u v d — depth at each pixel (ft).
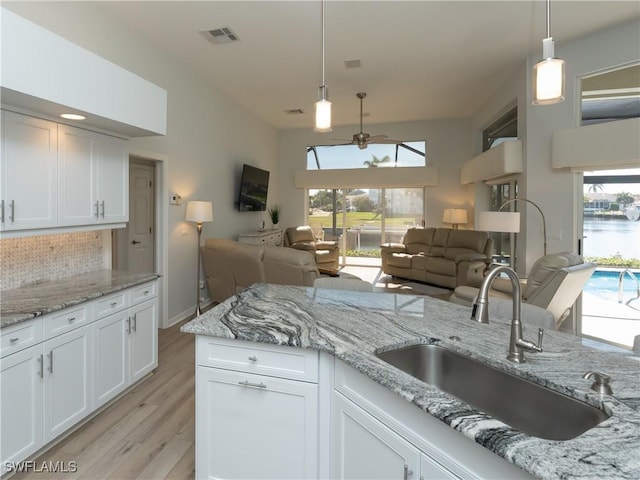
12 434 5.72
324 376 4.75
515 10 10.45
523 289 10.91
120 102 7.84
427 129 24.38
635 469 2.34
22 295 7.13
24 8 7.98
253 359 5.07
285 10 10.34
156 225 13.24
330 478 4.76
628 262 12.50
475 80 16.17
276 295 7.27
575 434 3.46
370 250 26.66
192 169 15.01
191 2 9.88
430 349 4.96
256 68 14.60
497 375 4.21
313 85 16.75
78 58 6.80
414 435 3.44
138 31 11.45
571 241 13.10
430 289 19.80
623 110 11.78
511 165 14.53
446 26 11.34
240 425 5.20
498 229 12.59
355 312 6.13
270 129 25.16
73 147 7.79
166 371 9.90
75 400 6.93
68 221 7.69
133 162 13.92
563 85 4.97
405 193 25.82
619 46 11.51
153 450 6.62
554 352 4.48
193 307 15.37
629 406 3.21
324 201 27.25
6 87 5.53
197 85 15.30
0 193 6.31
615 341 12.44
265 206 22.57
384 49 12.90
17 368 5.79
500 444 2.62
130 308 8.50
